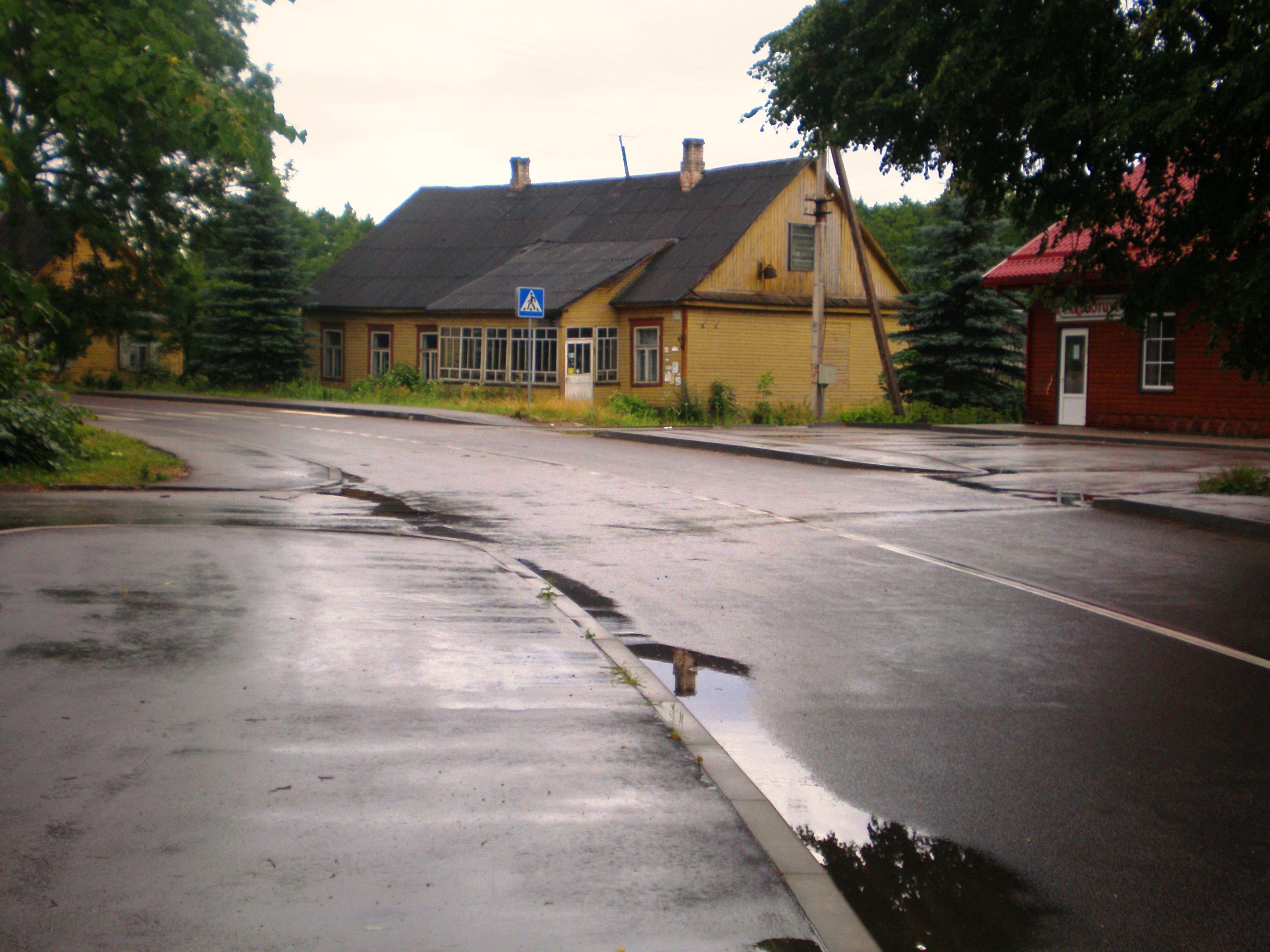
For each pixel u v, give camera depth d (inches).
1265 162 476.7
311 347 1916.8
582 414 1227.9
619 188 1879.9
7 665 252.1
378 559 397.1
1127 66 468.8
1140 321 540.7
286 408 1387.8
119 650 266.4
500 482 666.8
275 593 334.6
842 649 310.0
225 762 199.9
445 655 275.3
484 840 171.6
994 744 233.5
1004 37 486.0
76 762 197.0
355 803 183.9
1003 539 501.0
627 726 227.5
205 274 1835.6
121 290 1621.6
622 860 166.2
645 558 441.1
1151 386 1150.3
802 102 577.0
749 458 862.5
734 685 273.6
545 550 453.7
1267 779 215.3
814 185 1683.1
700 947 142.8
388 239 2004.2
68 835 168.7
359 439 919.0
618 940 143.8
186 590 331.6
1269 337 521.3
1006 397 1423.5
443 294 1770.4
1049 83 478.9
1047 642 320.5
